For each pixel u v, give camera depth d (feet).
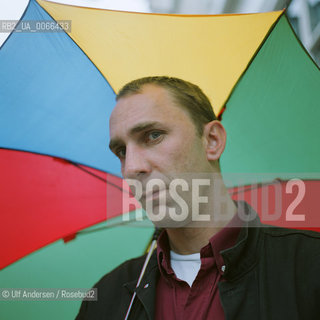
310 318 2.62
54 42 4.70
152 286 3.23
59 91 4.78
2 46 4.65
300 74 4.64
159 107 2.93
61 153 4.96
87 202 5.00
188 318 2.86
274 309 2.66
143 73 4.74
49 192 4.96
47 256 5.08
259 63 4.61
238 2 20.42
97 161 5.01
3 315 4.97
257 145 4.80
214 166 3.20
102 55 4.73
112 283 3.81
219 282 2.82
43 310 5.01
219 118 4.77
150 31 4.68
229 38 4.60
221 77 4.69
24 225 4.88
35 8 4.65
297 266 2.87
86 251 5.16
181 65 4.70
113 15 4.69
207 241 3.10
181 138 2.91
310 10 27.68
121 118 3.01
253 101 4.71
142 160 2.86
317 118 4.62
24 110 4.76
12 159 4.92
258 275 2.85
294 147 4.73
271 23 4.48
